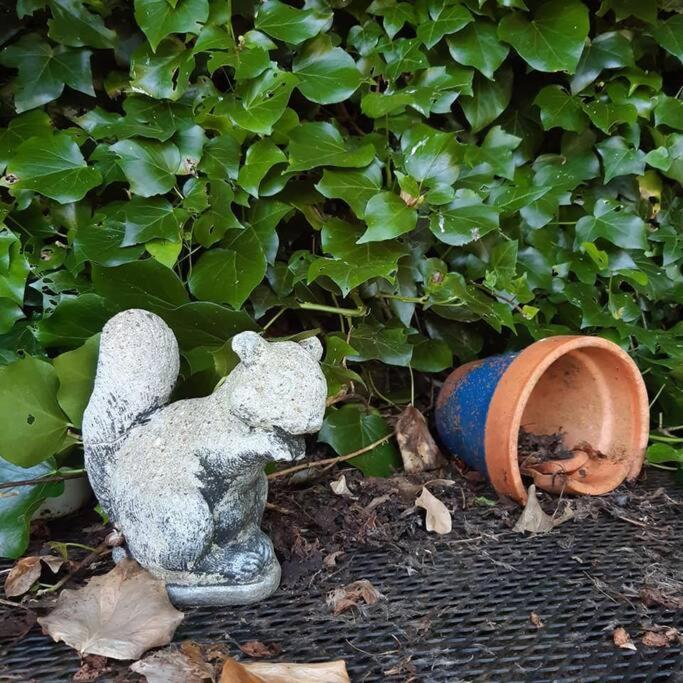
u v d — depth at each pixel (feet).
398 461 3.44
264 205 3.29
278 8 3.30
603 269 3.55
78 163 3.23
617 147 3.62
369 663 2.61
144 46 3.30
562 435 3.43
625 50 3.56
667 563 2.95
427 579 2.89
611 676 2.58
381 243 3.26
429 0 3.43
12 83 3.34
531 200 3.38
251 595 2.78
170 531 2.69
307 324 3.56
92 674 2.58
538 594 2.83
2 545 2.93
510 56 3.58
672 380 3.53
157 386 2.81
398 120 3.44
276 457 2.64
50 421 2.96
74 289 3.26
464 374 3.41
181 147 3.24
